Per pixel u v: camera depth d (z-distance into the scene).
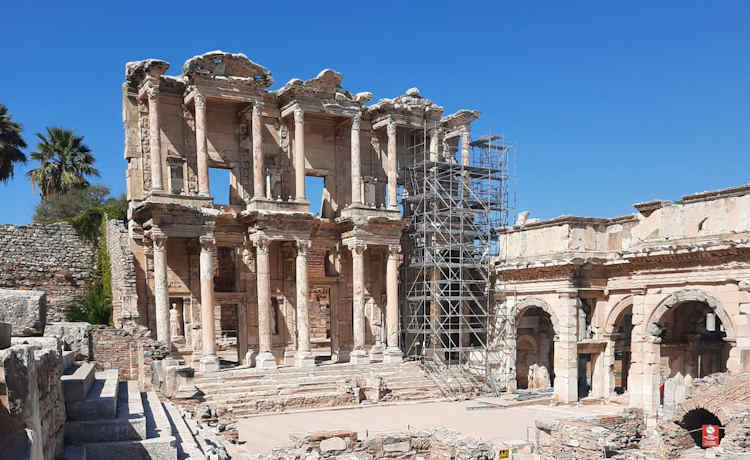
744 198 35.75
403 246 57.53
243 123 51.09
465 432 35.31
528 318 53.38
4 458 10.15
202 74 46.19
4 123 52.97
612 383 46.00
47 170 63.50
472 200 55.94
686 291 38.78
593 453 26.05
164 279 43.81
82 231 46.91
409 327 56.50
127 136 47.41
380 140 57.22
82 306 45.00
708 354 44.72
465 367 52.47
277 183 50.97
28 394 10.70
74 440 16.67
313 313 68.88
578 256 44.69
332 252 54.22
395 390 46.62
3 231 44.03
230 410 36.78
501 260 52.28
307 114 52.78
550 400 46.16
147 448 16.72
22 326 16.73
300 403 42.31
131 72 46.44
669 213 40.00
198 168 46.38
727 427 26.53
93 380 21.31
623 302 44.94
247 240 50.03
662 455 27.94
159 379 34.28
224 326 66.06
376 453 27.50
